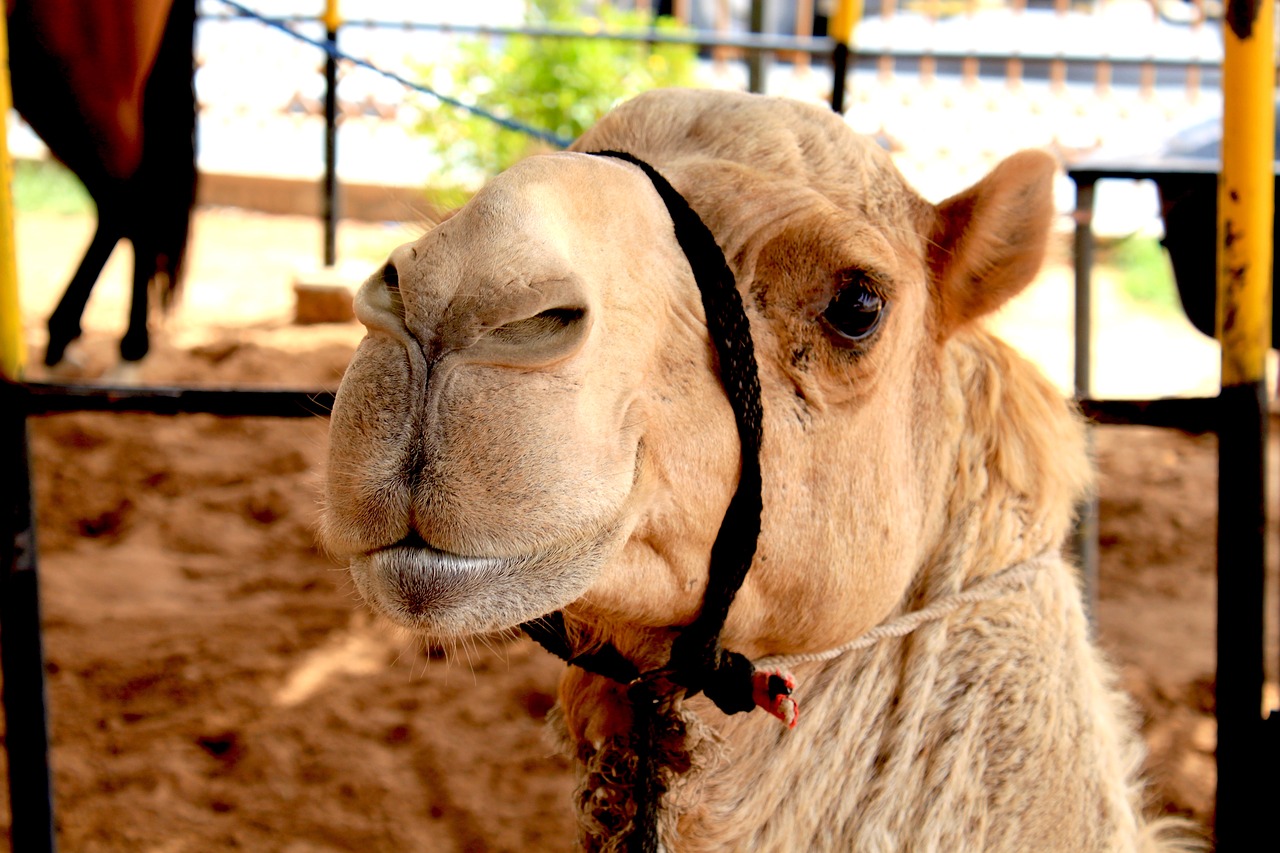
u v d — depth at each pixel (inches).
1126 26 593.3
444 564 73.8
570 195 83.0
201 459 313.4
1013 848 105.1
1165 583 281.9
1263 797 125.4
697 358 89.8
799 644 105.6
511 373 74.8
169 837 185.0
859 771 108.2
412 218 114.7
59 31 311.4
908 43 618.8
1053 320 530.3
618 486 80.7
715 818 105.6
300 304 436.5
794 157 102.4
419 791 197.9
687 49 537.3
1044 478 115.0
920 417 110.7
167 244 351.3
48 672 222.8
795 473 98.5
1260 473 125.2
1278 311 221.5
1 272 126.3
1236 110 121.5
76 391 131.2
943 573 111.3
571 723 112.2
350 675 228.1
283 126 651.5
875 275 98.3
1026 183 109.6
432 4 590.6
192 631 239.6
